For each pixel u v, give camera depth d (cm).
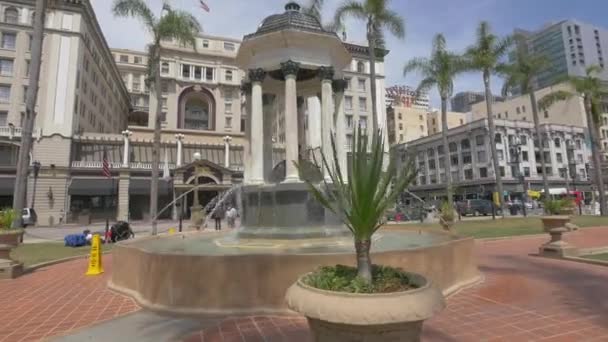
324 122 1115
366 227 337
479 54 3014
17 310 648
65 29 3994
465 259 769
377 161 345
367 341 291
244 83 1218
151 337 499
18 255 1356
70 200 3866
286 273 593
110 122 5712
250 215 1063
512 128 5856
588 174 6138
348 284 325
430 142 6862
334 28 2298
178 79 5706
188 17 2200
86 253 1411
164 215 4125
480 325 514
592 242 1399
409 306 281
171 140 4588
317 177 989
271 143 1323
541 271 881
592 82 3388
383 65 5778
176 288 611
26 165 1667
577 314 549
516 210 4159
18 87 3841
